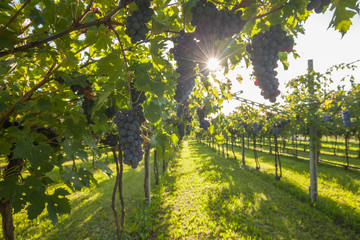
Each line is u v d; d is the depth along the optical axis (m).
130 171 12.88
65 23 1.59
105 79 2.69
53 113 2.20
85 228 5.89
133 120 1.74
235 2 1.65
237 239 5.39
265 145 35.19
